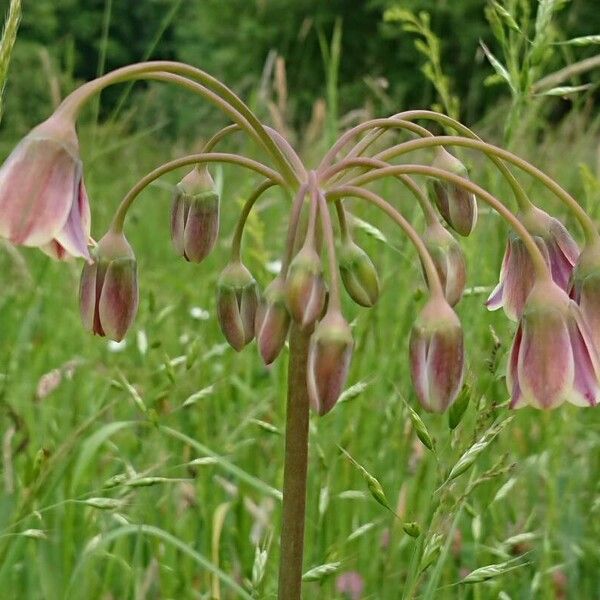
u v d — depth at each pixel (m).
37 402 0.41
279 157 0.25
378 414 0.41
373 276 0.26
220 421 0.43
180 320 0.54
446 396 0.24
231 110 0.25
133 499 0.38
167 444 0.41
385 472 0.39
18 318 0.49
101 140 0.50
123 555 0.38
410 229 0.24
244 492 0.39
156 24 4.08
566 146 0.55
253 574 0.30
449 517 0.29
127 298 0.26
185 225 0.28
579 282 0.25
